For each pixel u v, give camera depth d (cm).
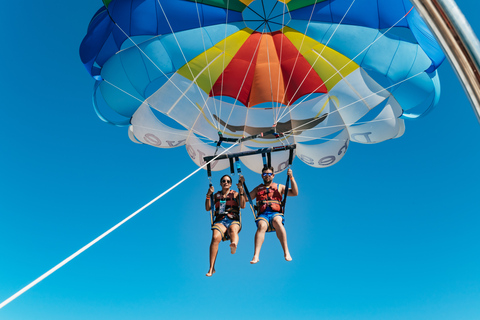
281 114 802
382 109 770
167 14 743
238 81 805
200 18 761
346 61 779
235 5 769
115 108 762
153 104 762
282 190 683
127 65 747
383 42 748
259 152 677
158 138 778
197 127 782
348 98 782
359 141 796
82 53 710
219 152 801
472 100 147
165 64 761
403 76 745
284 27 810
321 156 796
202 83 789
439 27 146
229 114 816
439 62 689
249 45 806
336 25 764
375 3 718
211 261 635
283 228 639
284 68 805
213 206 658
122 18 711
